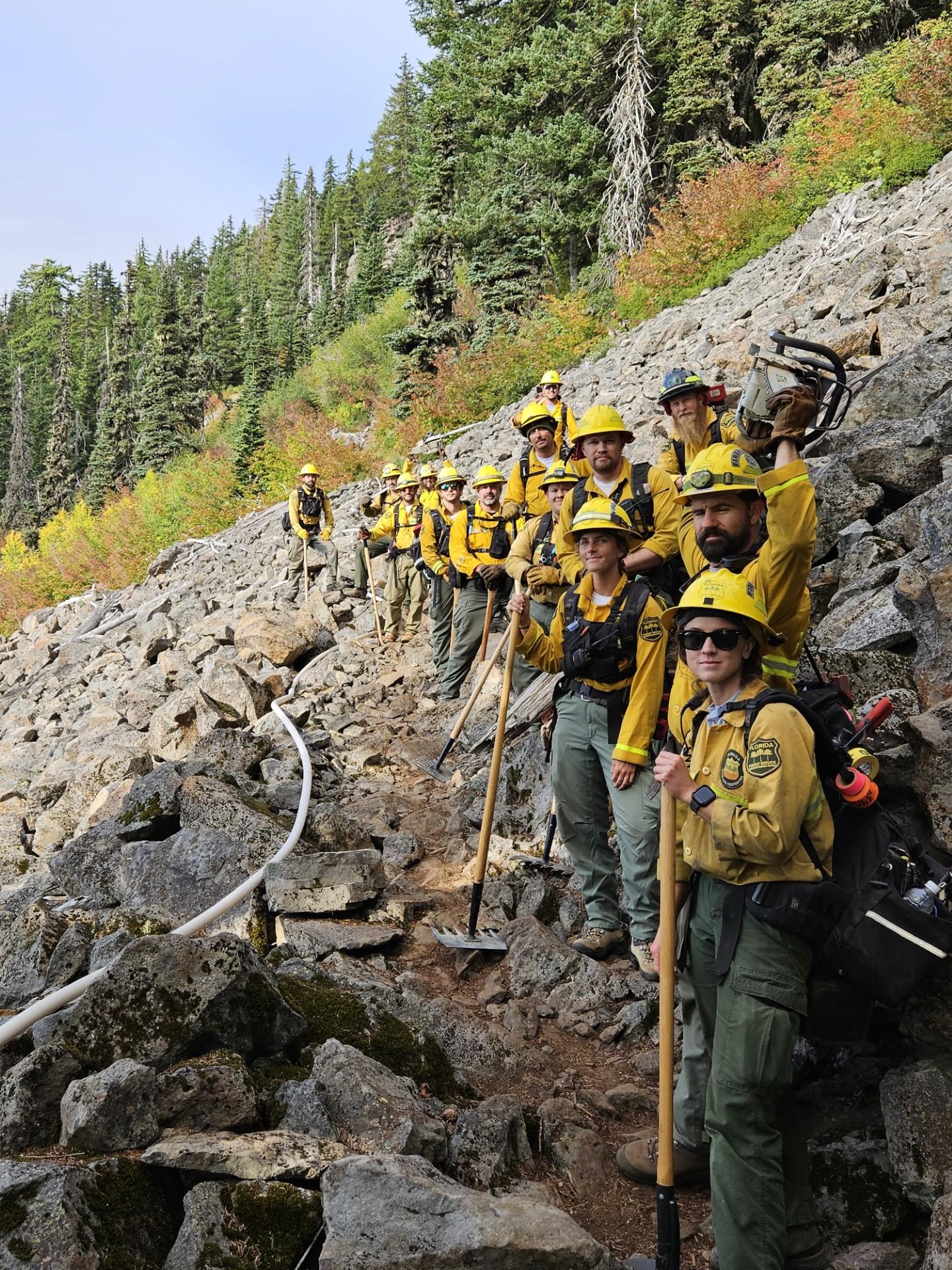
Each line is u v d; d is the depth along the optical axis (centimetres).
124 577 2833
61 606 2242
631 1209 309
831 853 256
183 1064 314
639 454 1156
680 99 2505
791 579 278
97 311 11206
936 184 1449
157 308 5878
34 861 848
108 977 318
